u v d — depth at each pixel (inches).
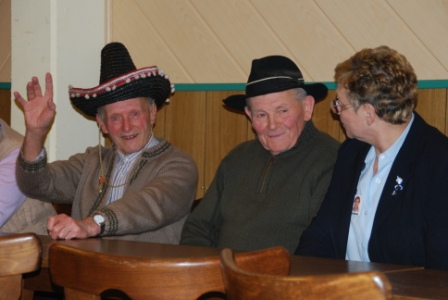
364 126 84.7
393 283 56.8
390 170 83.1
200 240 105.3
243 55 128.2
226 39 130.0
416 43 111.0
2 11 159.8
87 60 135.0
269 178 100.9
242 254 52.1
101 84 108.6
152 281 49.8
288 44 123.2
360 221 85.7
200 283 49.8
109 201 108.6
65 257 54.6
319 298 39.1
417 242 79.2
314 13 120.3
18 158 104.7
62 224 85.6
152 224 96.7
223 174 108.0
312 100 102.6
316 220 91.6
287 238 97.6
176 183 103.3
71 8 131.7
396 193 81.5
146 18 138.1
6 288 57.1
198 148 133.3
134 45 139.1
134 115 109.2
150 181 104.7
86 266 52.7
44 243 80.0
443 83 108.9
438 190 78.1
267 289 41.1
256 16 126.6
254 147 107.0
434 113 109.7
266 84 98.6
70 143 132.4
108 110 109.6
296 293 39.8
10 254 56.7
